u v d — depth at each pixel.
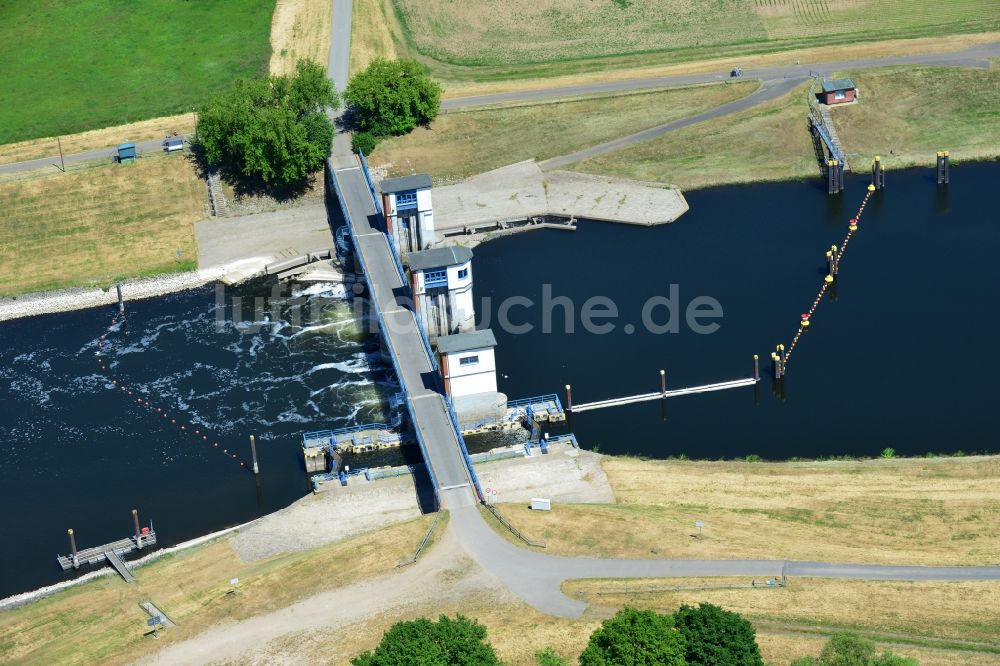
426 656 180.25
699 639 182.25
